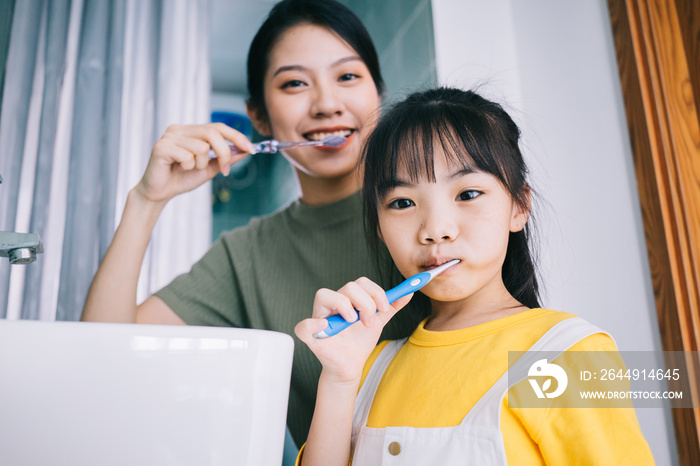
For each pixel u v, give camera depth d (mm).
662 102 1005
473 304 658
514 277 731
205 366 438
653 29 1032
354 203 934
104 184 1333
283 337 474
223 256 1059
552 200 1186
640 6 1046
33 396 416
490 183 622
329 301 539
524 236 738
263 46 1024
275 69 999
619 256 1037
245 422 440
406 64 1410
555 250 1146
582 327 569
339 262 922
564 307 1110
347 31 978
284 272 972
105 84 1396
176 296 1016
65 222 1309
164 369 431
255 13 2041
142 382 427
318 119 967
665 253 946
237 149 844
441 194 618
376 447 593
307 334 528
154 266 1400
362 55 990
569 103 1184
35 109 1382
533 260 752
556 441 522
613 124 1075
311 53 973
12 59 1362
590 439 503
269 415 453
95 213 1317
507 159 658
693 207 960
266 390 452
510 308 650
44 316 1272
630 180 1032
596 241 1090
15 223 1304
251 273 1009
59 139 1364
